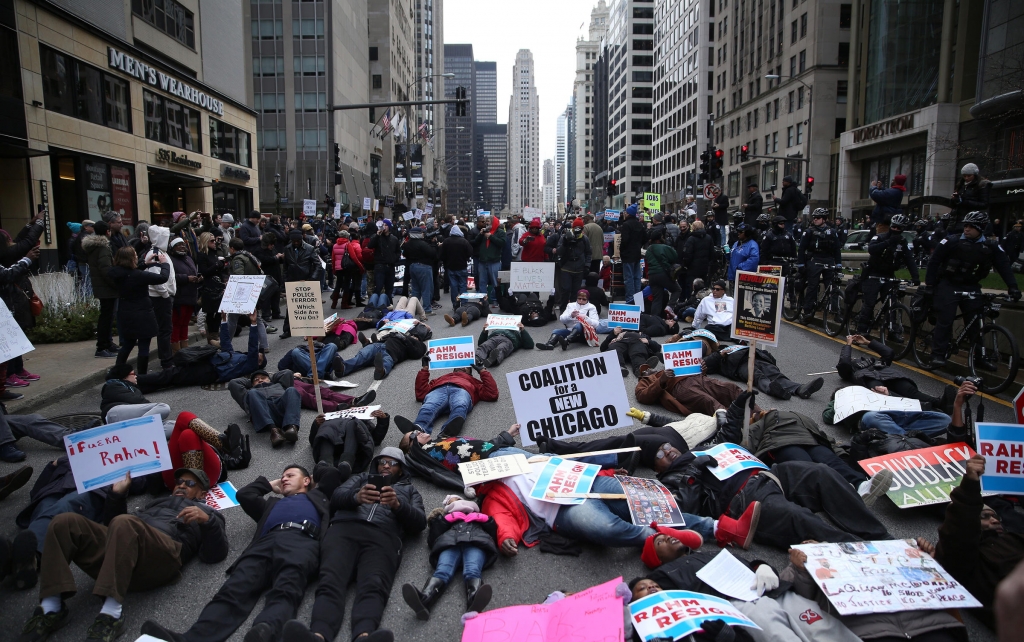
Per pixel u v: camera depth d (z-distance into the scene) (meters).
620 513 4.61
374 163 80.56
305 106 62.09
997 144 32.50
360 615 3.68
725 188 78.81
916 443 5.25
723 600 3.48
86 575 4.38
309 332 6.89
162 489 5.40
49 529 3.75
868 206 48.97
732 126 76.69
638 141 130.00
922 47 42.81
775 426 5.61
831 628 3.36
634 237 15.45
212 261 12.02
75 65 21.50
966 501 3.61
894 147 45.84
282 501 4.45
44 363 9.93
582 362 6.33
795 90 59.97
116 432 4.62
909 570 3.59
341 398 7.80
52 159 20.62
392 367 9.83
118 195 24.02
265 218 16.11
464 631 3.41
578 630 3.19
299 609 3.89
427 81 143.00
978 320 8.28
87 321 11.99
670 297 14.73
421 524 4.54
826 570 3.57
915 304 9.52
